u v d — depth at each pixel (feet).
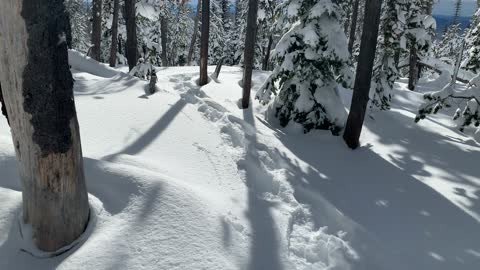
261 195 19.47
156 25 86.94
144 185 14.76
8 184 14.17
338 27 32.45
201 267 12.23
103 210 13.70
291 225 17.28
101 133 22.29
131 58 52.44
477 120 35.94
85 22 155.63
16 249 11.71
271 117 36.01
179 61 145.18
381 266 15.81
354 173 26.12
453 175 26.94
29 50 9.65
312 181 23.57
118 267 11.65
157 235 12.94
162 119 26.12
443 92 35.94
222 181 19.75
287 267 13.91
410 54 62.08
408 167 28.07
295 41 33.22
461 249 17.89
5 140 16.48
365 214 20.56
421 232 19.21
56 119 10.43
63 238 11.89
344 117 33.68
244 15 103.50
